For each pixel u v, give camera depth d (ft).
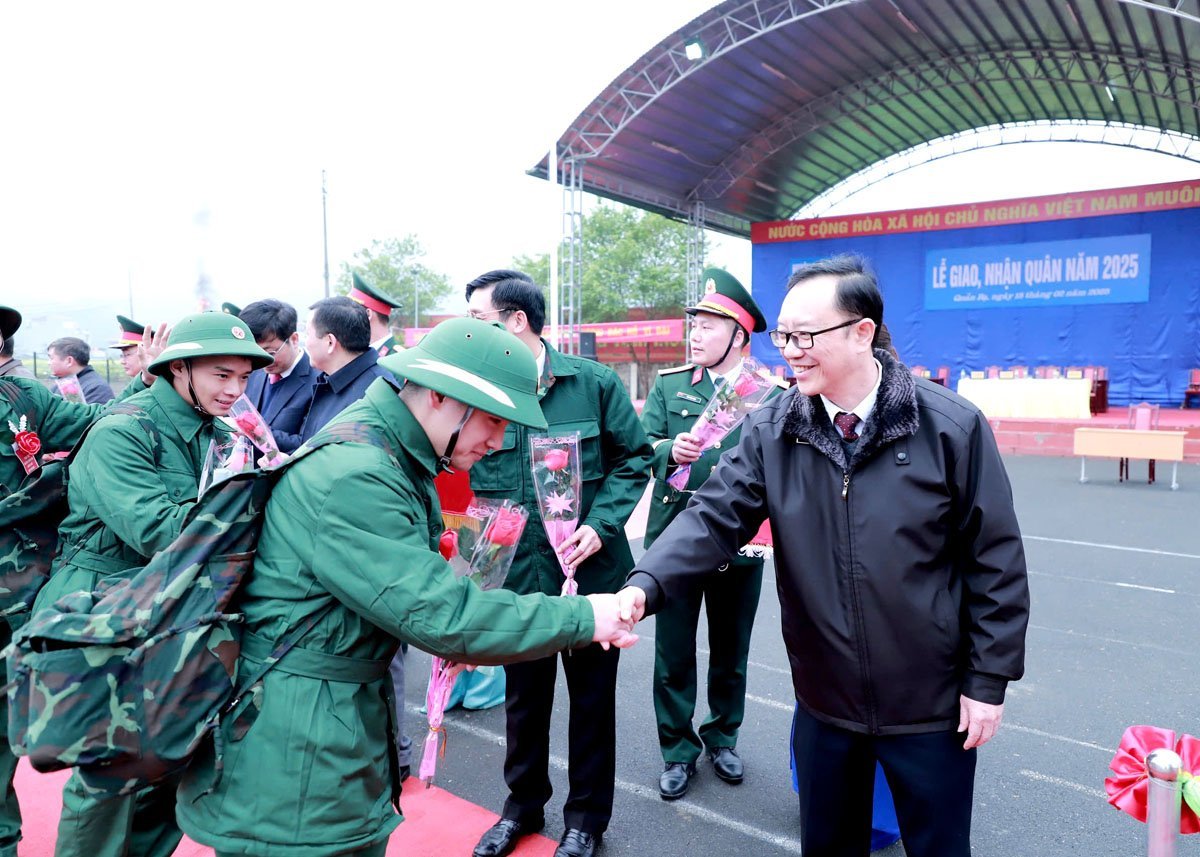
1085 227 54.85
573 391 8.32
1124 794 5.25
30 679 4.29
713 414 9.14
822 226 64.03
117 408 7.37
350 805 4.69
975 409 5.44
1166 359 52.95
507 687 8.41
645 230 129.70
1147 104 58.59
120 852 6.65
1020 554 5.30
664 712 9.89
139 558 7.24
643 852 8.54
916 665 5.42
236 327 7.58
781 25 43.93
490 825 8.91
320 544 4.54
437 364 4.86
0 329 9.33
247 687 4.66
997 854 8.35
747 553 9.22
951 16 47.21
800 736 6.13
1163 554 21.02
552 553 7.97
